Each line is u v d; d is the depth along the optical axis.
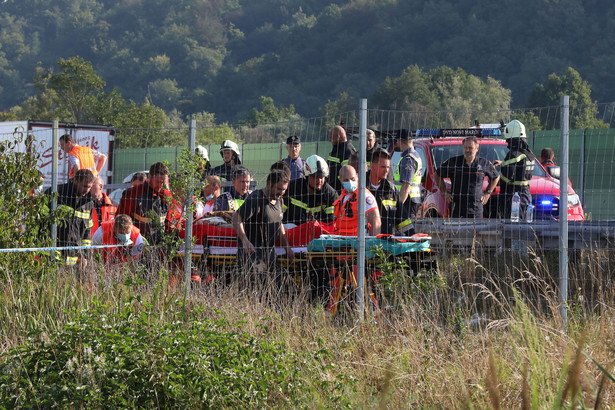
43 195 13.34
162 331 8.46
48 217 13.22
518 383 7.72
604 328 8.94
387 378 4.75
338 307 11.80
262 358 8.50
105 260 13.12
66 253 13.48
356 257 12.20
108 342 8.27
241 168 14.73
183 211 12.48
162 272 11.53
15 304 11.38
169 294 11.03
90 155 18.38
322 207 14.14
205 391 7.83
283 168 13.98
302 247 13.16
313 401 7.61
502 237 14.37
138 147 23.17
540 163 21.19
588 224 13.96
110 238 13.91
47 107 82.88
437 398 8.02
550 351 8.62
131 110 76.56
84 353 8.11
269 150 20.88
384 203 13.45
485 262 13.91
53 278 12.24
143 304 9.11
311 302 12.09
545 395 6.84
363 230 11.78
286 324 10.61
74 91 80.88
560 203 11.64
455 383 8.20
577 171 20.30
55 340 8.55
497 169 18.89
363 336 10.17
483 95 153.75
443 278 11.47
